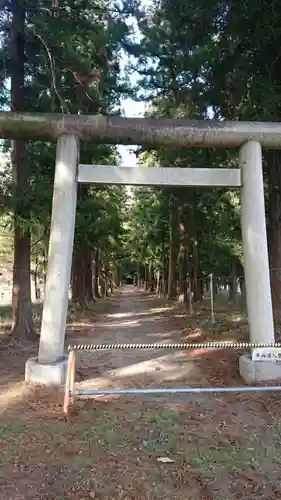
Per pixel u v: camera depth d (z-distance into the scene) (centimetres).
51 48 912
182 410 528
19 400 561
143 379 690
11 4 912
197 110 1022
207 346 557
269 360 633
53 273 646
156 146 717
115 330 1334
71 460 394
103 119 675
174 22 941
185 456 400
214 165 1133
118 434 450
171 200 1998
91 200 1442
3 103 1031
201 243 2027
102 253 3412
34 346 949
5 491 344
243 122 693
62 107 862
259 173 687
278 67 850
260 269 671
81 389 620
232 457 398
